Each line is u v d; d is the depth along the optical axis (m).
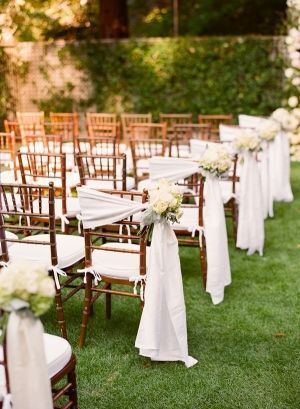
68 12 11.88
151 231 3.45
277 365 3.47
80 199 3.49
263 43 10.55
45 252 3.76
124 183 4.66
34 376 2.22
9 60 10.82
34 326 2.20
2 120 10.60
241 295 4.50
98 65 11.28
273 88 10.70
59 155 4.55
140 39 11.08
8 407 2.28
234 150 5.33
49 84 11.41
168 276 3.42
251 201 5.30
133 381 3.31
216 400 3.13
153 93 11.23
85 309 3.68
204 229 4.46
